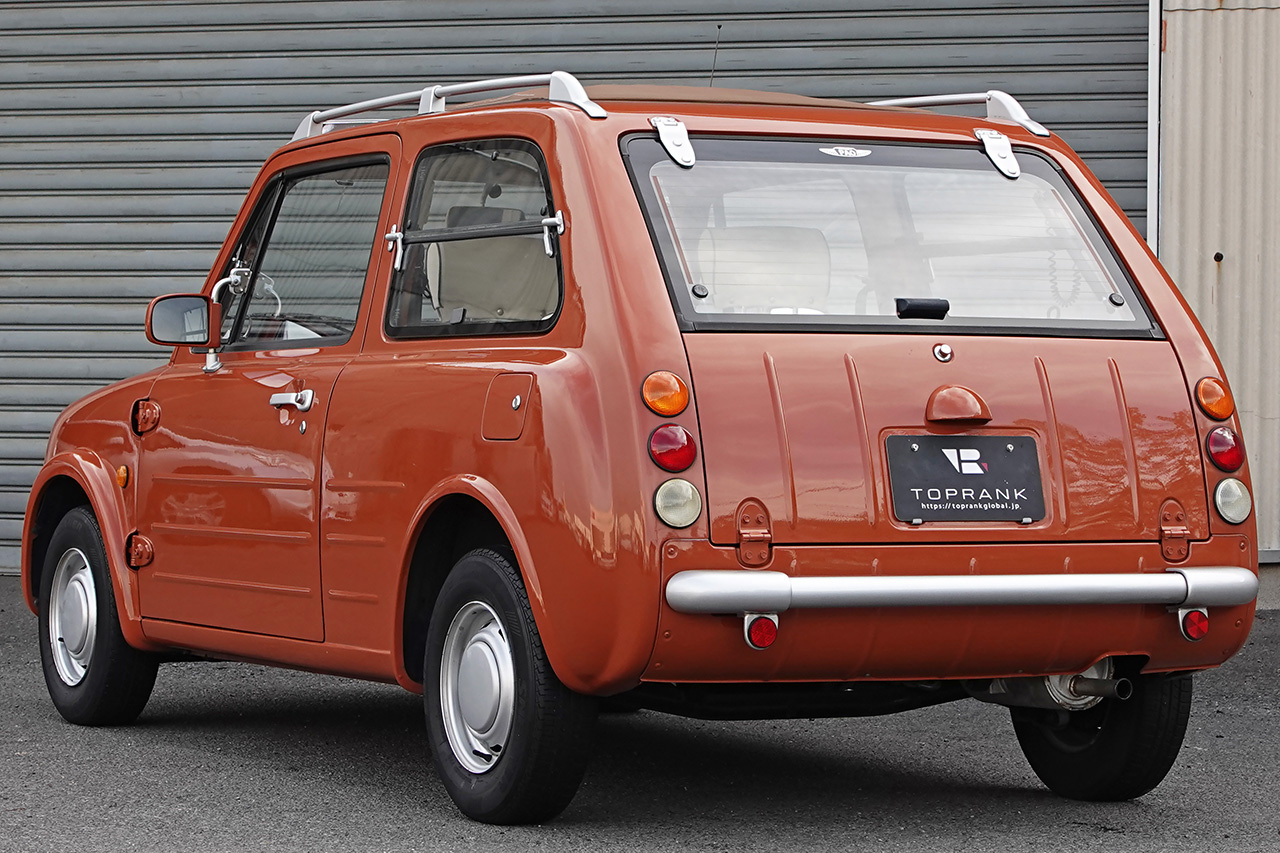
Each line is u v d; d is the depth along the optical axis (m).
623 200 5.23
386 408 5.71
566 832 5.29
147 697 7.34
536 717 5.07
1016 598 5.04
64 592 7.51
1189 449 5.39
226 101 13.12
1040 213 5.73
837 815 5.64
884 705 5.58
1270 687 8.65
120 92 13.26
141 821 5.49
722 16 12.48
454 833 5.27
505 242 5.54
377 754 6.73
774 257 5.29
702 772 6.42
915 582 4.95
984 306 5.45
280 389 6.29
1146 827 5.53
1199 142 11.98
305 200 6.66
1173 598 5.22
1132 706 5.70
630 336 4.96
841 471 4.98
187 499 6.73
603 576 4.83
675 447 4.82
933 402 5.11
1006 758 6.82
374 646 5.74
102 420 7.39
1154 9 11.97
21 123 13.41
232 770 6.37
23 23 13.34
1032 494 5.18
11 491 13.54
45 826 5.43
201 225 13.23
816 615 4.90
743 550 4.84
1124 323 5.54
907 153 5.73
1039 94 12.23
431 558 5.66
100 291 13.37
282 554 6.19
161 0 13.17
